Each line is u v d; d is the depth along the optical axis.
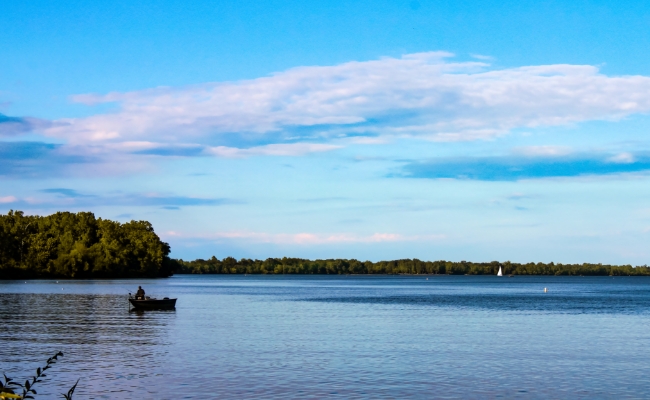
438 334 51.66
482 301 104.00
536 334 52.09
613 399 28.70
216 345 44.12
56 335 49.25
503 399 28.52
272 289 162.12
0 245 189.25
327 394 29.00
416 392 29.64
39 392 29.12
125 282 181.75
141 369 34.59
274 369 34.84
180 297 113.75
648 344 45.91
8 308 77.31
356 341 46.72
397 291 153.25
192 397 28.27
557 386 31.14
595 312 78.12
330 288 176.38
